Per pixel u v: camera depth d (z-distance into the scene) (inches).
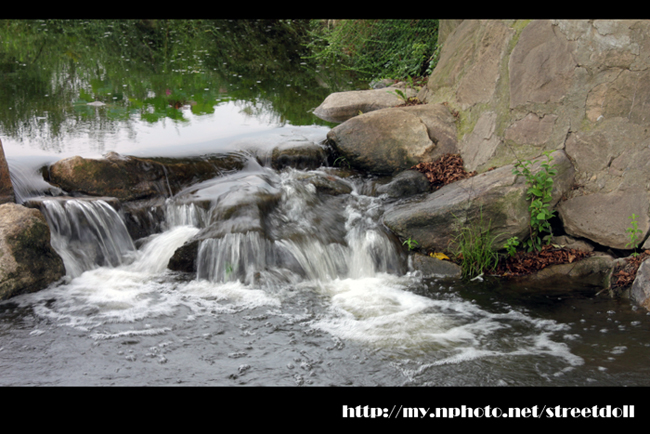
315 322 190.5
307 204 259.6
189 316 192.2
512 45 288.0
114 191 249.6
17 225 208.4
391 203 266.5
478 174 267.3
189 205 251.0
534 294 214.8
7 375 155.6
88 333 179.3
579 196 239.3
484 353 171.8
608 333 184.2
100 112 341.7
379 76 482.0
